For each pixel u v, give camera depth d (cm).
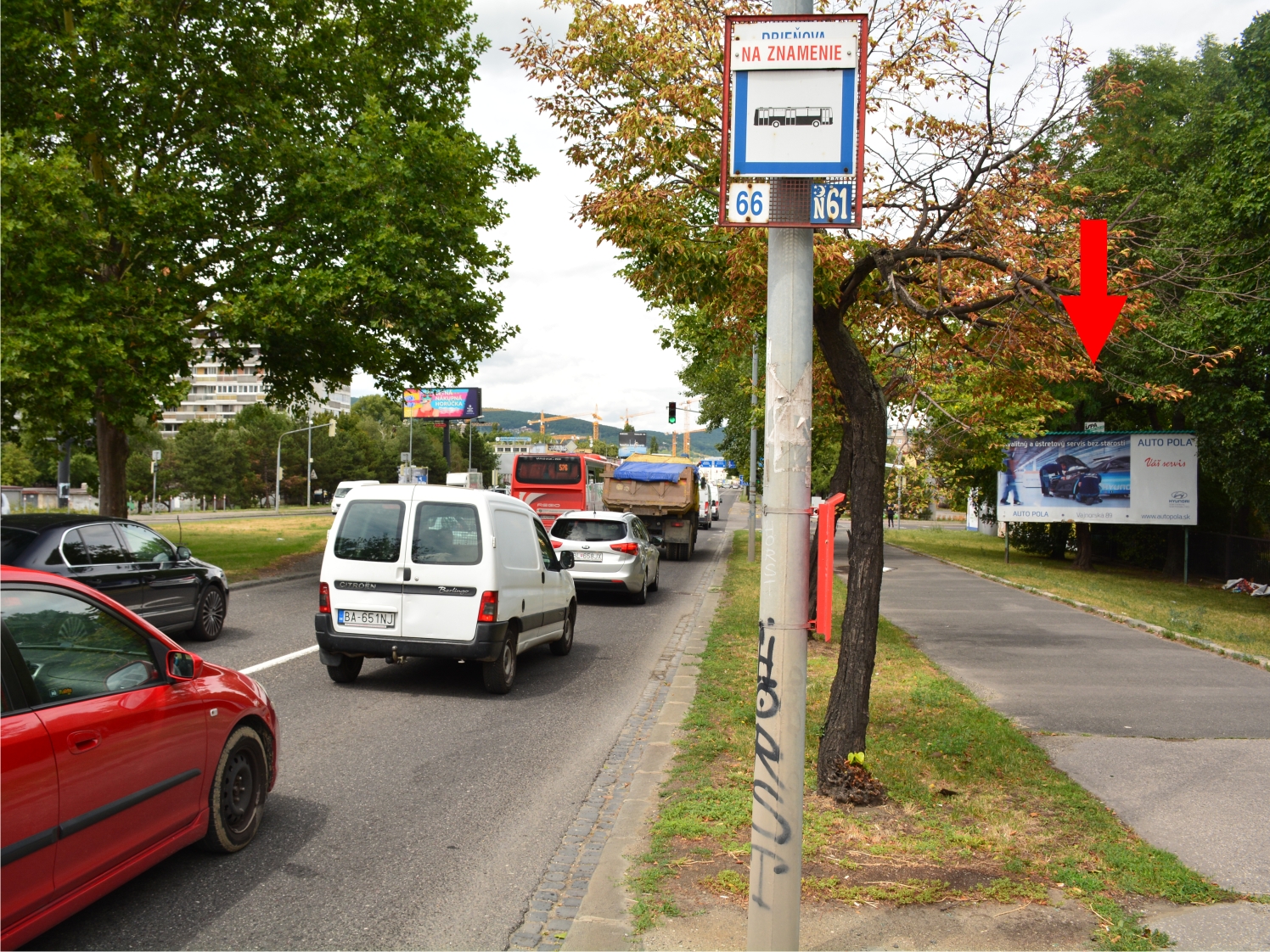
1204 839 512
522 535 975
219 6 1786
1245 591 2238
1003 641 1241
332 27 2008
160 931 391
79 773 365
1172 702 866
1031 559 3212
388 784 605
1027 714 816
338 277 1734
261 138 1838
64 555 931
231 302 1734
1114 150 2294
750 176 361
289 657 1041
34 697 356
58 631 376
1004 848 487
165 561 1066
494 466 12938
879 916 407
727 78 362
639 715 820
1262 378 1872
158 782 417
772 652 348
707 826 506
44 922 349
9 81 1627
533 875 463
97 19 1627
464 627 865
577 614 1534
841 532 4394
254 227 1928
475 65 2325
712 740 695
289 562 2139
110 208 1655
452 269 2014
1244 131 1698
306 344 2017
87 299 1467
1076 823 532
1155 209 1933
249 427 10875
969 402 961
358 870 464
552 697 888
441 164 1927
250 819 496
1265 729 764
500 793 591
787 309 355
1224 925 405
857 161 357
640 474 2791
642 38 761
